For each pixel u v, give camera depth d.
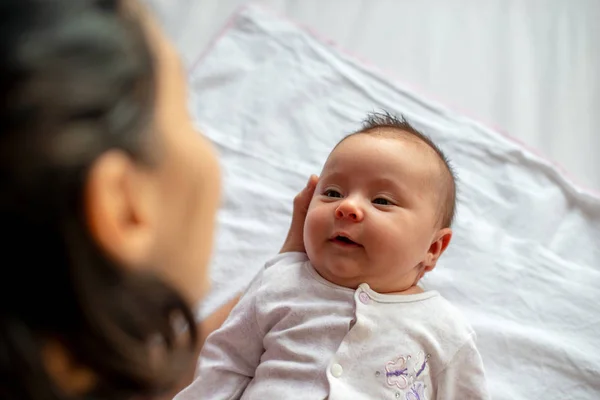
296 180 1.23
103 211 0.39
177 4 1.59
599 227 1.21
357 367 0.87
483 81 1.49
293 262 1.00
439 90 1.47
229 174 1.24
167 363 0.46
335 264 0.91
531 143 1.39
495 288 1.10
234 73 1.39
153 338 0.46
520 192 1.22
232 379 0.94
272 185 1.23
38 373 0.39
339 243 0.92
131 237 0.42
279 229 1.17
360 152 0.94
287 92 1.36
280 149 1.28
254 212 1.19
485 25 1.58
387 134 0.97
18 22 0.38
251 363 0.95
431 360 0.91
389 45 1.54
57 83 0.37
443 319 0.92
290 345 0.90
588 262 1.16
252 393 0.89
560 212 1.21
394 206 0.92
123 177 0.40
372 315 0.90
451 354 0.91
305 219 0.98
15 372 0.39
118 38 0.41
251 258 1.14
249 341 0.96
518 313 1.08
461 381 0.91
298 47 1.43
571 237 1.19
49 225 0.38
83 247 0.39
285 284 0.96
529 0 1.60
